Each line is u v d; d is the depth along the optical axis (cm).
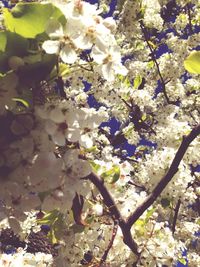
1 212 180
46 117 163
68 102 169
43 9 160
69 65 187
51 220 246
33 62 160
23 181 171
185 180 346
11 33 159
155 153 375
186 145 261
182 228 554
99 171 242
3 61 161
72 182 178
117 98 530
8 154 166
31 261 292
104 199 241
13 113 165
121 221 259
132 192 296
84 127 172
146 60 673
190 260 584
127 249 291
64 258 281
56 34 161
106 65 180
